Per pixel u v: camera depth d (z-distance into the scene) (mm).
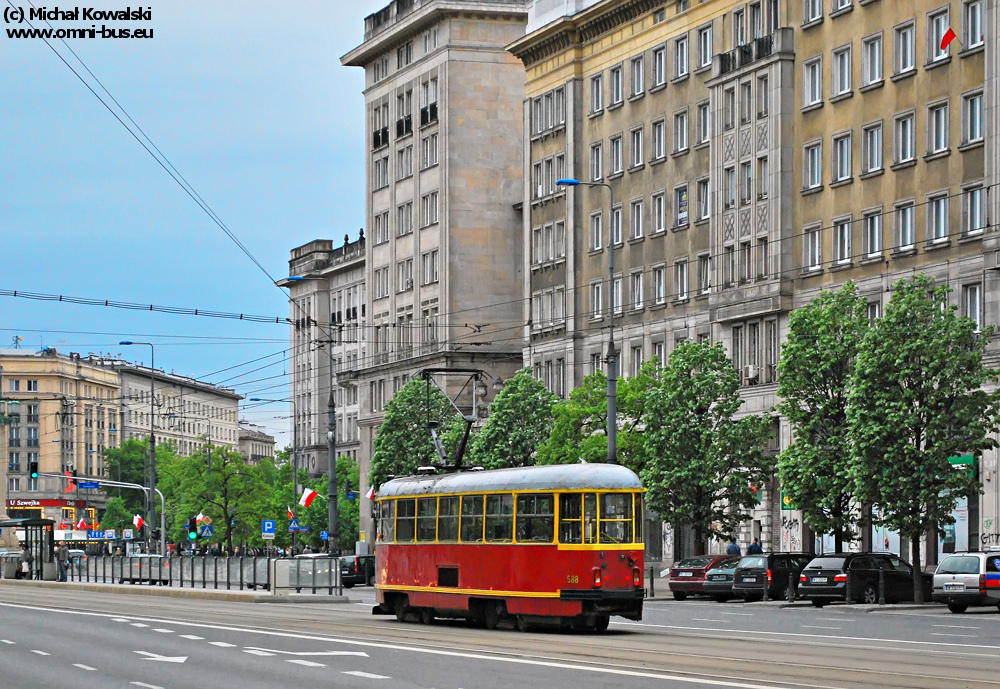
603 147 96250
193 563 75250
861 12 74688
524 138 105438
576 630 40438
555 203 101562
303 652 32469
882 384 56281
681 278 88312
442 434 104562
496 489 42094
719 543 83938
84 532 172125
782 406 62906
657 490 71062
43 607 55750
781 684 24875
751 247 81312
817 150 77562
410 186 126062
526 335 104188
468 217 119500
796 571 61406
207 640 36531
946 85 69312
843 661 29734
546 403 90438
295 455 141000
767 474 71688
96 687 25734
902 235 71812
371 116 133250
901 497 55531
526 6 120688
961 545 66812
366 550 93938
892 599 57344
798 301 78062
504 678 26312
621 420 76750
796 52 79125
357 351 167500
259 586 67312
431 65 122312
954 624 43844
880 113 73188
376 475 106562
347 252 171375
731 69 83000
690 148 87500
